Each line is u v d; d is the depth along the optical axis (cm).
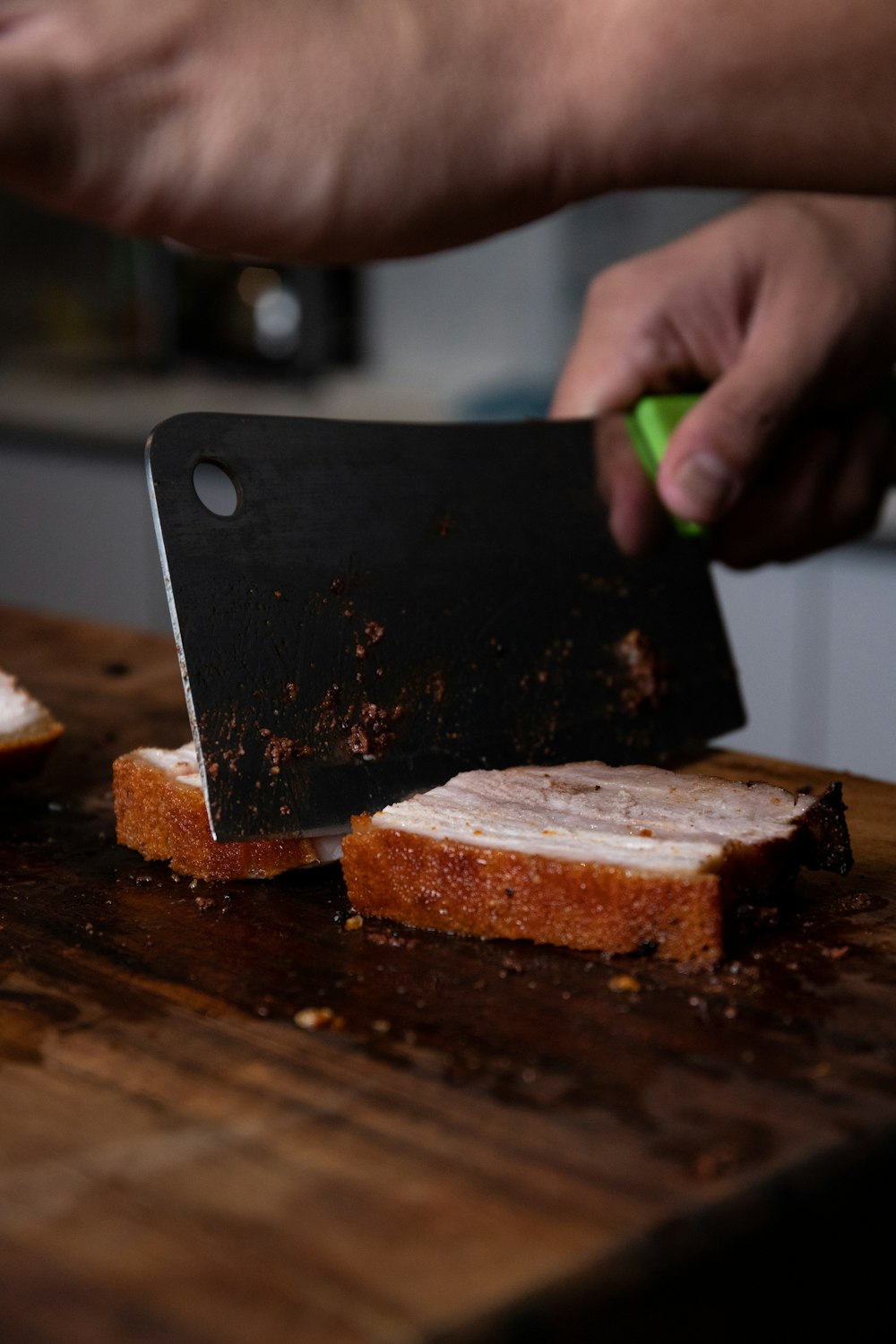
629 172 54
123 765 59
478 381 157
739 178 55
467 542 63
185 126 49
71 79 48
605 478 67
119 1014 51
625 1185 44
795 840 55
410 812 56
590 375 73
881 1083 47
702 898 52
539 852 53
